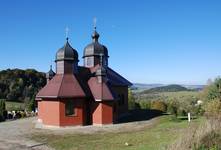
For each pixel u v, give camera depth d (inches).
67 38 1589.6
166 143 796.6
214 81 1021.8
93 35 1876.2
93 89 1562.5
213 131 650.2
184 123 1311.5
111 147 923.4
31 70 4451.3
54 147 1000.2
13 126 1560.0
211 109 811.4
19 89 4023.1
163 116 1764.3
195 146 613.0
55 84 1526.8
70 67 1562.5
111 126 1466.5
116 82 1780.3
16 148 997.2
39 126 1529.3
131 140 1010.7
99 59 1862.7
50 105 1505.9
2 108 2225.6
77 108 1498.5
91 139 1120.2
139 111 2151.8
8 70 4296.3
